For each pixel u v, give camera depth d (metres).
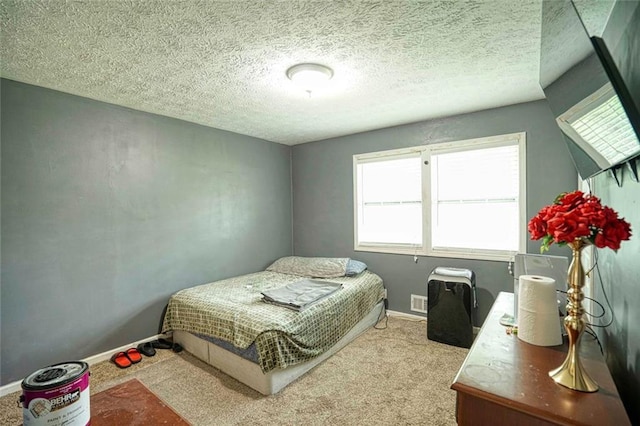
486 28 1.65
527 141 2.80
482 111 3.00
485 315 3.02
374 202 3.74
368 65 2.06
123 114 2.74
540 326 1.33
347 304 2.82
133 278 2.78
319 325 2.44
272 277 3.57
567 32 1.09
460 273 2.87
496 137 2.93
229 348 2.30
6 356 2.11
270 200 4.19
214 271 3.47
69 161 2.40
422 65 2.07
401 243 3.53
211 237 3.44
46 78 2.14
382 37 1.72
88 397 0.98
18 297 2.16
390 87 2.43
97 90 2.37
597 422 0.87
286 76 2.20
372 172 3.74
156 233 2.95
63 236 2.37
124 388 1.23
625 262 1.11
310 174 4.29
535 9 1.49
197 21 1.53
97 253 2.55
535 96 2.66
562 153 2.65
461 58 1.98
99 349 2.56
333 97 2.62
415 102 2.78
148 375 2.33
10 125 2.13
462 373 1.13
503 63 2.05
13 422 1.85
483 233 3.05
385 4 1.43
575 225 0.98
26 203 2.19
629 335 1.07
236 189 3.74
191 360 2.57
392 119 3.29
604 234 0.94
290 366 2.19
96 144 2.55
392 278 3.60
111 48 1.77
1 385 2.09
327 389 2.12
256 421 1.82
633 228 1.03
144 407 1.11
